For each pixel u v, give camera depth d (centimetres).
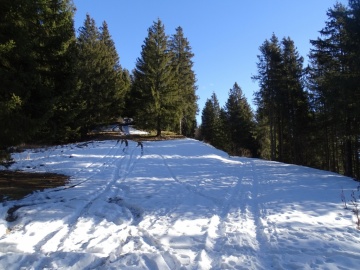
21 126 977
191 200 1045
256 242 657
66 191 1102
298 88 3125
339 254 577
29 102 1134
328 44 2247
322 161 3456
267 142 4534
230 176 1560
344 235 687
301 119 3119
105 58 3534
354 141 2273
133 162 1953
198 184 1333
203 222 798
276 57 3166
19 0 936
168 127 3541
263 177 1541
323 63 2420
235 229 743
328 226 753
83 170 1606
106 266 507
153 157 2197
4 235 656
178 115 3519
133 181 1372
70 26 1712
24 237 644
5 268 493
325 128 2714
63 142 2972
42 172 1512
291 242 646
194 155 2383
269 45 3259
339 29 2231
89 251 588
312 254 580
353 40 1702
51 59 1397
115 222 798
